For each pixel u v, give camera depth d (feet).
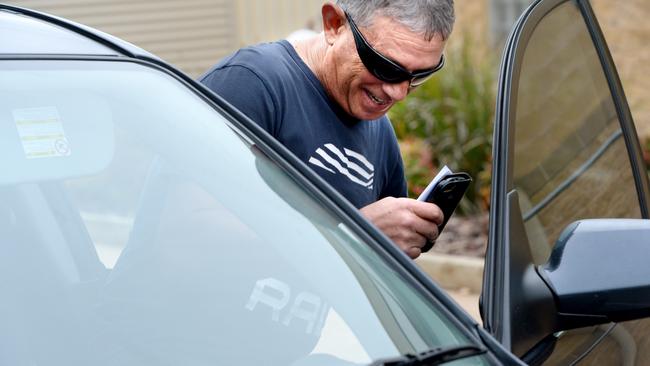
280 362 6.54
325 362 6.57
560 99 9.00
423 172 26.12
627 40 29.30
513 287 7.50
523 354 7.38
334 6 8.96
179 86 7.70
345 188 9.51
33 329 6.29
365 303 6.86
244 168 7.38
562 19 9.34
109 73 7.41
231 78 9.09
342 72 9.04
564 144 8.94
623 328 8.73
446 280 23.18
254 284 6.89
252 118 8.98
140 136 7.22
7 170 6.71
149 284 6.79
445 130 27.35
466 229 25.27
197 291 6.80
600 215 9.20
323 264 7.03
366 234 7.26
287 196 7.32
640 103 28.45
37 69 7.13
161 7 38.06
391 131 10.28
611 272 7.72
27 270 6.50
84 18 37.63
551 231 8.46
